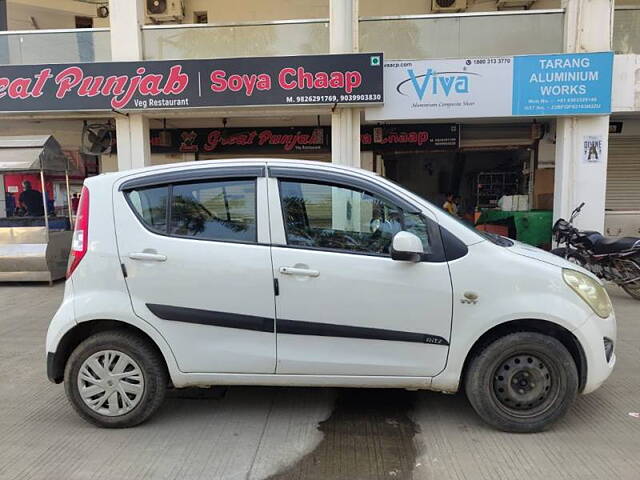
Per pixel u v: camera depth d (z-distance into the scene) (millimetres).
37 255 8594
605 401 3832
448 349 3264
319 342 3297
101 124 10508
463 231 3316
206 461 3033
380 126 11078
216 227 3375
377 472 2916
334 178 3373
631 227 10250
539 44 8570
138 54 8805
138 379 3398
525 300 3215
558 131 8773
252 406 3801
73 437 3334
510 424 3307
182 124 11375
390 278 3234
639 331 5688
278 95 8430
